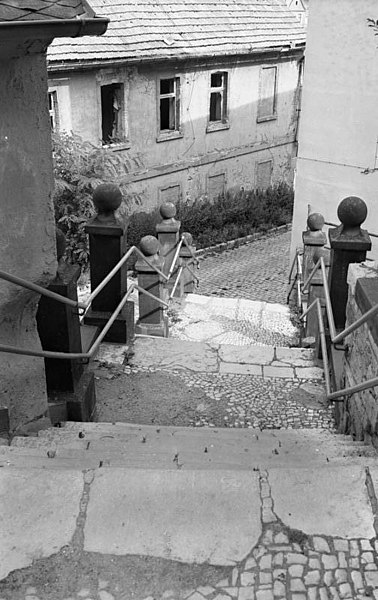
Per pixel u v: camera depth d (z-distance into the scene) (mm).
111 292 6547
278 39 20391
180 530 2631
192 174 19766
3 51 3162
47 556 2525
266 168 22531
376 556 2521
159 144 18359
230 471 2908
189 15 18375
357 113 11875
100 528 2639
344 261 6164
